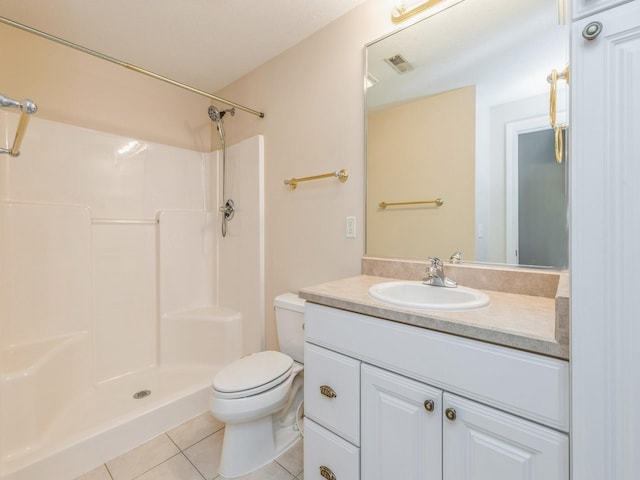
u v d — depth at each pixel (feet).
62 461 4.36
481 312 2.92
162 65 6.92
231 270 7.66
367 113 5.13
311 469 3.85
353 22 5.28
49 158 5.82
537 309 3.05
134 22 5.49
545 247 3.70
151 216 7.30
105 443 4.78
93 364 6.31
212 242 8.18
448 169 4.41
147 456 4.88
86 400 5.86
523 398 2.32
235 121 7.60
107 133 6.63
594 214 1.83
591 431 1.90
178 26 5.62
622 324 1.78
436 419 2.76
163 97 7.66
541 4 3.74
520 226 3.87
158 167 7.43
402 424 2.97
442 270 4.16
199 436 5.37
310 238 6.00
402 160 4.82
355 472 3.36
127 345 6.85
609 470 1.85
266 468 4.65
